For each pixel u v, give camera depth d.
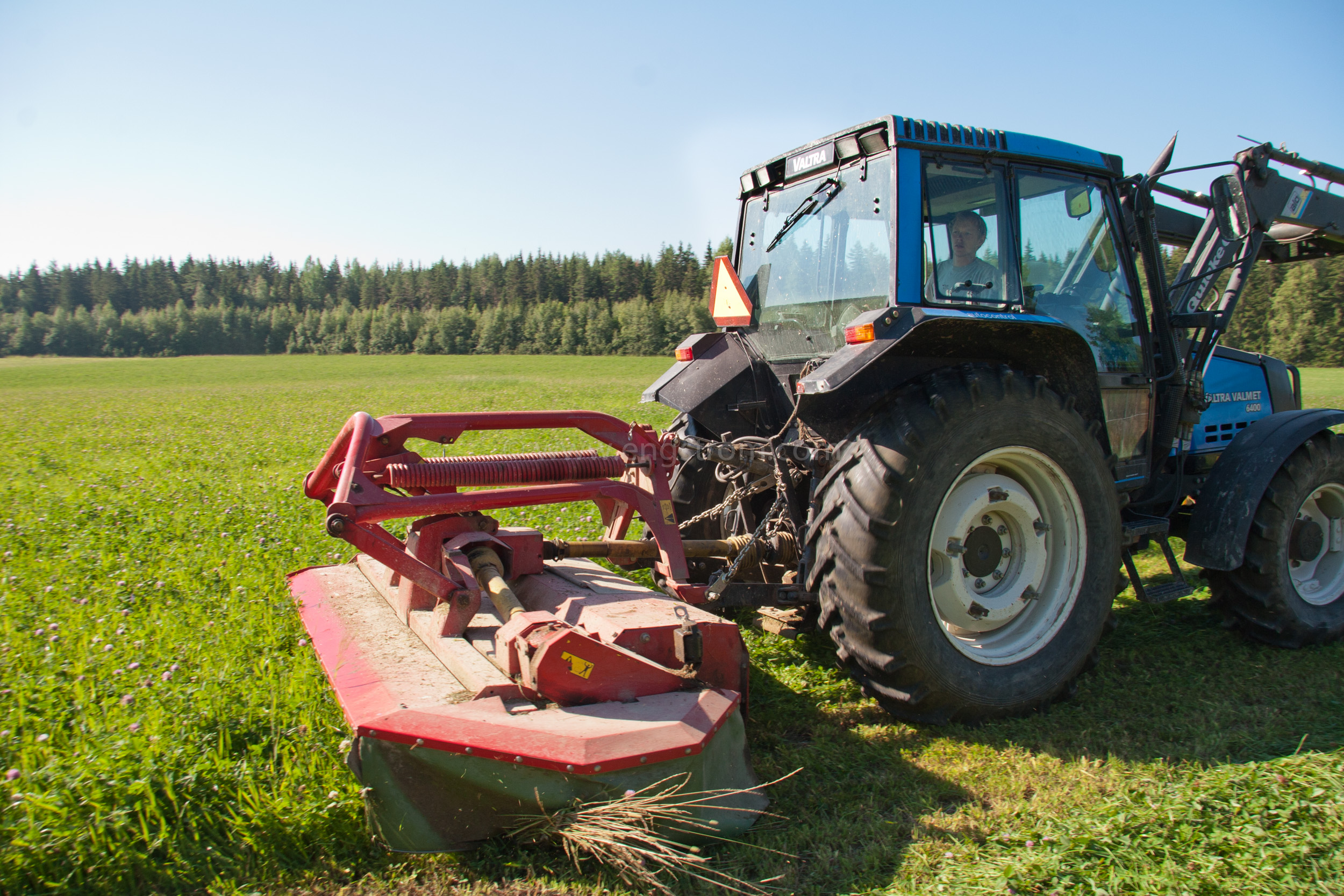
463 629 3.11
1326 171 5.10
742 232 4.98
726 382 4.43
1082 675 4.09
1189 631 4.79
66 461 12.04
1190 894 2.29
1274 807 2.71
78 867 2.39
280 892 2.40
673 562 3.55
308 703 3.21
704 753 2.62
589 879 2.47
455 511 3.19
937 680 3.34
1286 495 4.39
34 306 151.88
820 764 3.15
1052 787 2.95
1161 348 4.59
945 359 3.79
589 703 2.75
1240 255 4.75
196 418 21.47
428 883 2.44
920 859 2.53
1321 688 3.93
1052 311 4.07
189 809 2.66
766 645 4.41
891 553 3.24
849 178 4.00
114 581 4.93
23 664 3.64
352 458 3.07
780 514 3.88
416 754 2.43
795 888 2.43
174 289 151.50
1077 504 3.74
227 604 4.45
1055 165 4.09
